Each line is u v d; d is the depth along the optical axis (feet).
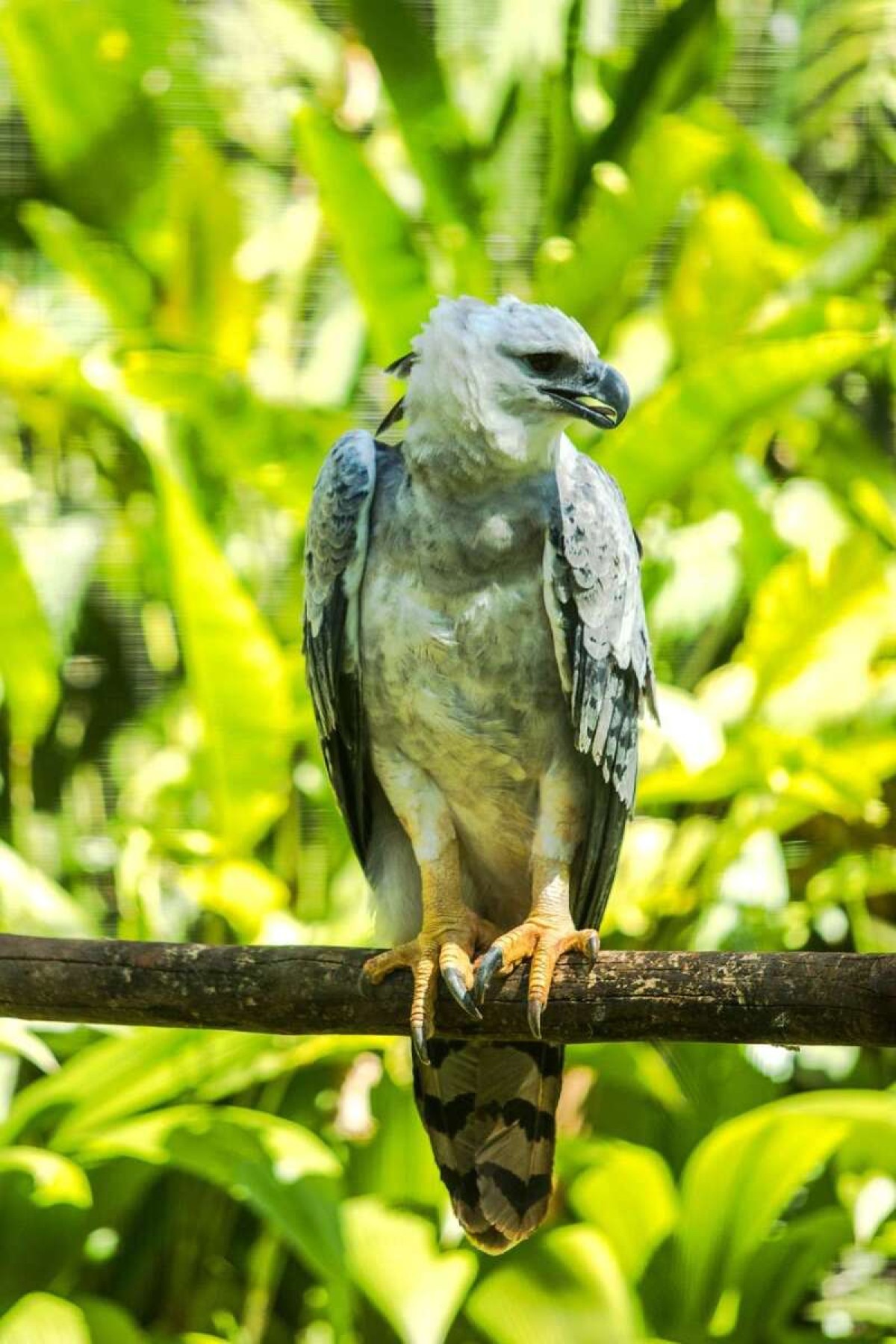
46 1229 31.07
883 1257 36.19
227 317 36.96
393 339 33.96
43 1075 36.24
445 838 22.43
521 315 21.65
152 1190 34.50
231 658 31.17
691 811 36.27
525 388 21.33
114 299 37.55
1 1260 30.86
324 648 22.40
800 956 18.45
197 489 35.73
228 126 41.34
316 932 32.89
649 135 33.30
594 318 35.65
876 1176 32.83
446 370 21.35
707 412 30.86
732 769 31.68
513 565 21.42
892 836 37.35
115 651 38.83
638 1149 31.14
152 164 37.58
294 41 42.88
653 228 34.19
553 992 20.03
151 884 33.42
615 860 23.36
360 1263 29.58
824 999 18.10
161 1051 31.01
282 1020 20.89
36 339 34.19
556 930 20.80
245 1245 35.55
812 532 37.60
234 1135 30.19
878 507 37.11
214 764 32.32
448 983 20.47
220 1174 29.96
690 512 38.22
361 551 21.79
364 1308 32.89
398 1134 32.65
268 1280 34.53
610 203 33.91
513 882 23.94
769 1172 30.53
